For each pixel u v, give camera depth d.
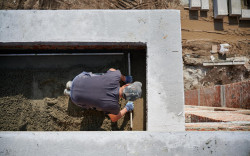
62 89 2.92
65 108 2.84
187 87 5.58
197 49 5.46
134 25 2.63
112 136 2.10
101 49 3.03
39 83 2.94
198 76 5.57
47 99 2.86
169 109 2.54
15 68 2.99
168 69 2.59
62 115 2.82
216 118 2.51
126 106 2.75
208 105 3.94
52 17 2.62
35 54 3.01
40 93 2.91
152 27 2.64
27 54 3.00
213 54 5.50
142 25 2.63
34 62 3.02
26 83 2.93
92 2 4.97
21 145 2.09
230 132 2.07
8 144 2.09
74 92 2.41
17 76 2.96
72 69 2.99
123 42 2.63
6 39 2.61
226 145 2.05
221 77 5.59
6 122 2.82
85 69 2.99
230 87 3.16
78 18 2.63
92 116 2.84
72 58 3.04
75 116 2.83
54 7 4.85
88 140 2.09
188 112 3.25
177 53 2.61
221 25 5.52
